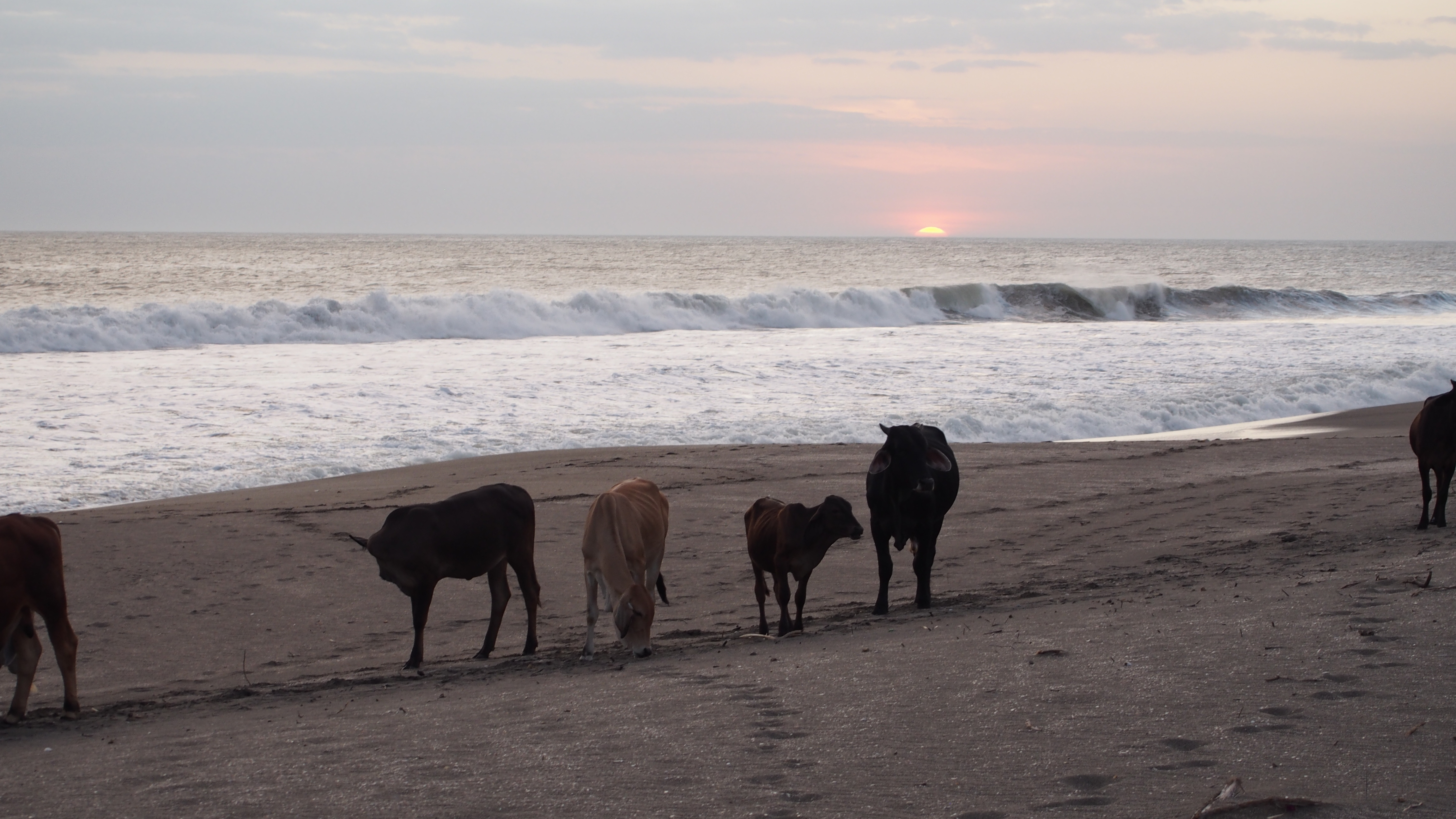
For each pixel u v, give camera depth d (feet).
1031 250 557.74
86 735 20.68
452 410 71.82
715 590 34.50
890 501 29.78
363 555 38.42
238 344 102.42
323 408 71.05
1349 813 12.71
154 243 493.77
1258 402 79.46
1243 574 30.35
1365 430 70.49
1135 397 80.33
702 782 15.11
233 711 22.26
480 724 19.02
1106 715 17.08
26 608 22.00
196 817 14.60
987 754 15.69
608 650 27.45
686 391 81.35
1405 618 21.39
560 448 62.44
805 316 136.26
